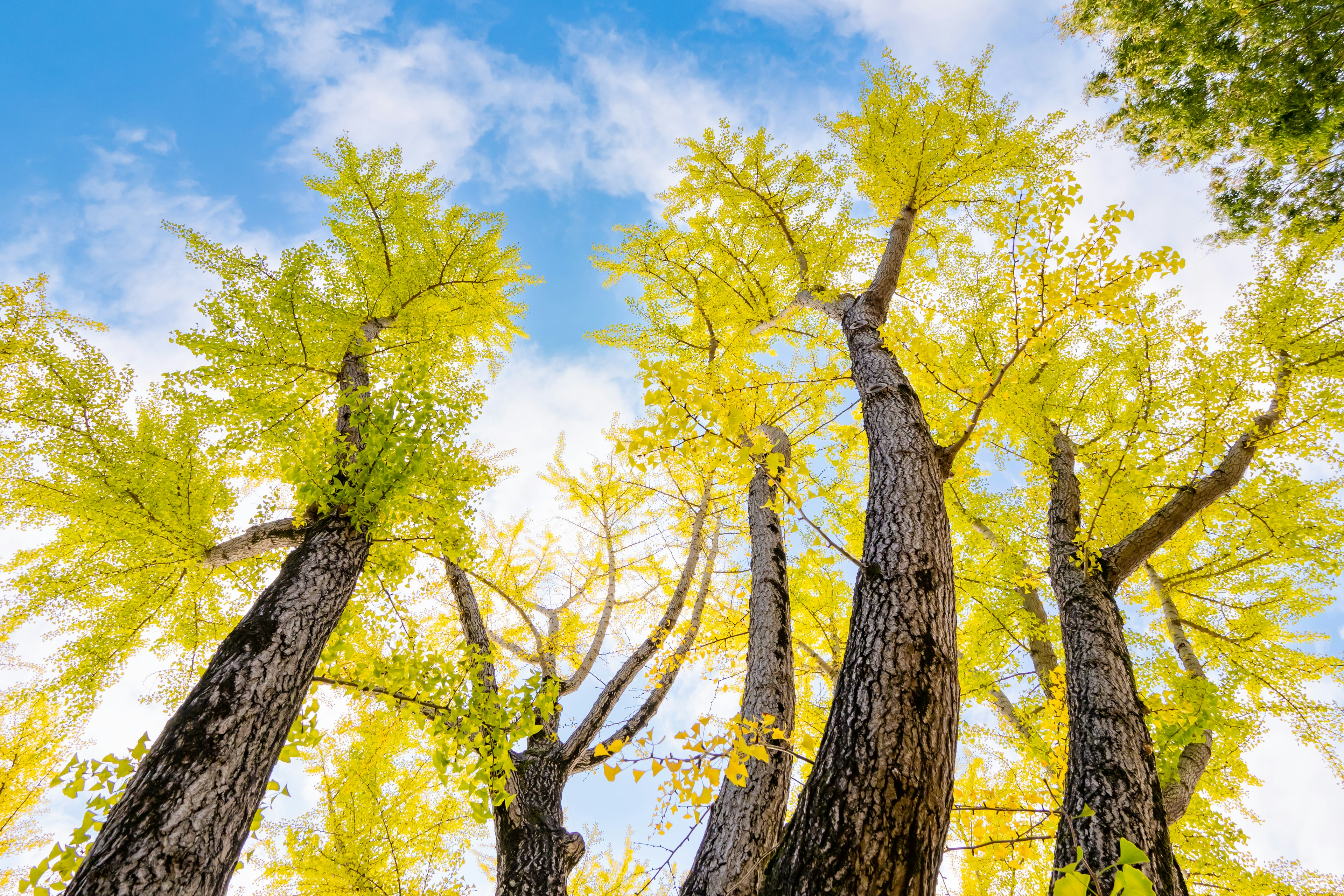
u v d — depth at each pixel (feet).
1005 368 10.57
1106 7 20.77
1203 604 18.12
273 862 13.99
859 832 5.83
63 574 13.50
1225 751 15.28
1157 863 8.38
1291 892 13.48
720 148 23.18
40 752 15.15
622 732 15.35
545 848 12.74
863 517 19.02
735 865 8.82
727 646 17.20
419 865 14.65
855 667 7.47
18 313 13.12
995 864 14.55
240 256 15.34
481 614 20.54
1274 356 13.93
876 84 21.13
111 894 7.16
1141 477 15.62
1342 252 13.96
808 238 23.35
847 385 14.39
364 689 12.68
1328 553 15.19
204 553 13.88
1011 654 17.74
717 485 10.96
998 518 19.72
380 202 19.98
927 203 20.17
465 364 23.95
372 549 13.92
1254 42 18.71
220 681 9.65
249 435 14.16
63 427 13.10
